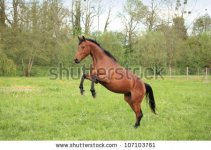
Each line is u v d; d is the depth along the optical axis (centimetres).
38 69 5362
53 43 5384
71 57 5044
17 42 5156
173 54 5300
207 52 5344
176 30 5931
